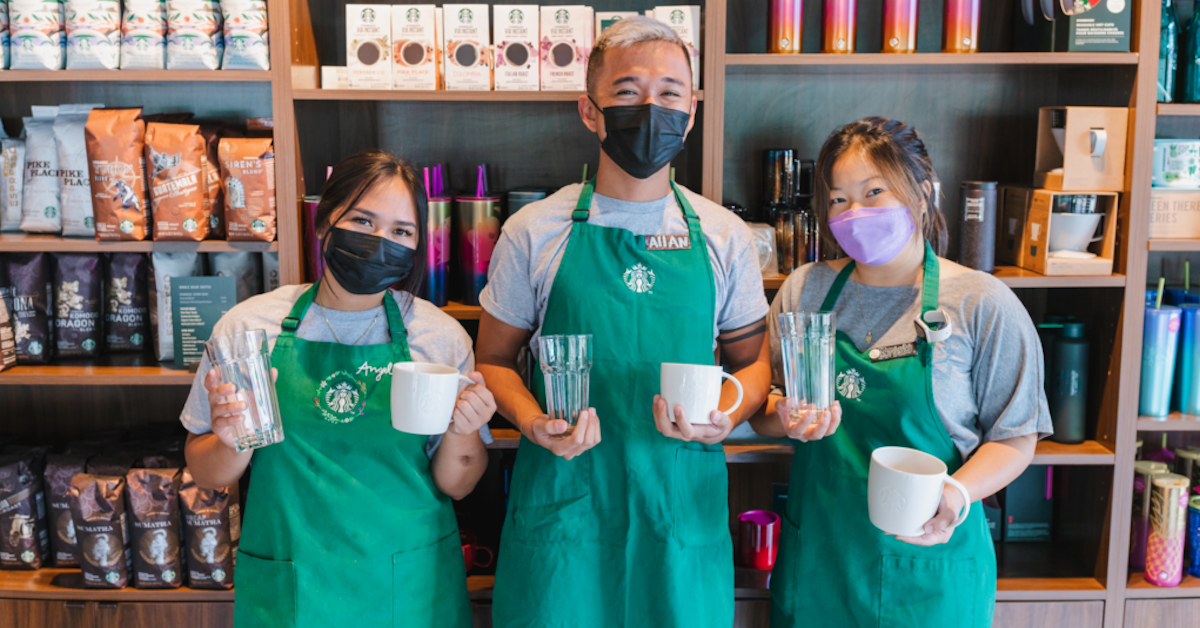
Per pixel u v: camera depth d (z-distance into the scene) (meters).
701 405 1.37
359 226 1.43
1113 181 1.98
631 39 1.52
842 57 1.92
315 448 1.47
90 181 1.97
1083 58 1.91
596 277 1.57
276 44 1.91
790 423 1.42
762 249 2.06
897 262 1.60
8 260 2.09
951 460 1.56
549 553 1.57
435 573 1.54
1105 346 2.07
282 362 1.48
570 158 2.34
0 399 2.41
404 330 1.53
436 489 1.59
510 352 1.67
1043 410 1.54
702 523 1.60
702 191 1.95
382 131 2.32
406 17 1.94
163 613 2.04
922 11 2.29
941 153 2.34
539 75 1.96
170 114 2.10
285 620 1.45
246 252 2.09
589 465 1.57
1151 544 2.08
